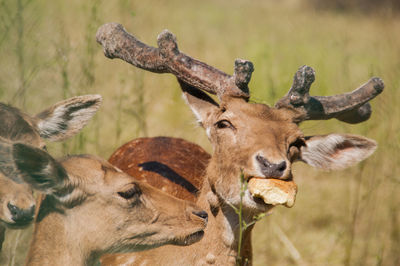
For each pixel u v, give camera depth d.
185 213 8.21
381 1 36.28
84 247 7.91
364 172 14.68
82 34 14.72
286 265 12.29
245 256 8.57
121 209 7.93
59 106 10.15
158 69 8.80
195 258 8.26
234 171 7.71
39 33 12.83
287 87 16.75
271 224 13.23
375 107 14.77
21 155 7.28
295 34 28.22
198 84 8.44
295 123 8.20
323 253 12.67
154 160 10.62
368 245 12.56
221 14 38.03
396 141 13.98
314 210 14.05
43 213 7.91
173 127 15.84
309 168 15.46
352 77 20.31
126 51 9.03
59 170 7.56
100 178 7.91
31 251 7.91
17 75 11.98
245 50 24.72
